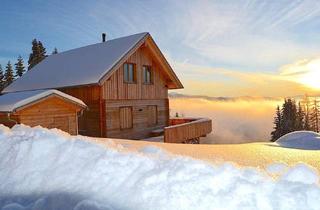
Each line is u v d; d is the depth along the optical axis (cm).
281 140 1002
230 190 283
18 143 404
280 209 254
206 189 288
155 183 302
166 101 2027
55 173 335
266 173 345
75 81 1529
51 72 1905
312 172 324
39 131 472
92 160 356
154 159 365
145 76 1864
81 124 1591
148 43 1770
